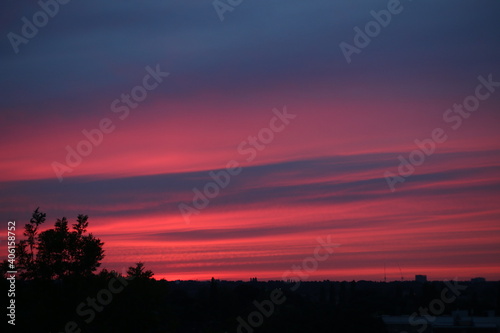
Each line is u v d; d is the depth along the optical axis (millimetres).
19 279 33375
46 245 33188
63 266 33500
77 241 34188
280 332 52438
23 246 33344
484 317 59188
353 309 56500
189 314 55875
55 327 32312
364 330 53531
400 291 73062
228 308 57781
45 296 32375
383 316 62000
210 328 52188
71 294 32906
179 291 62156
